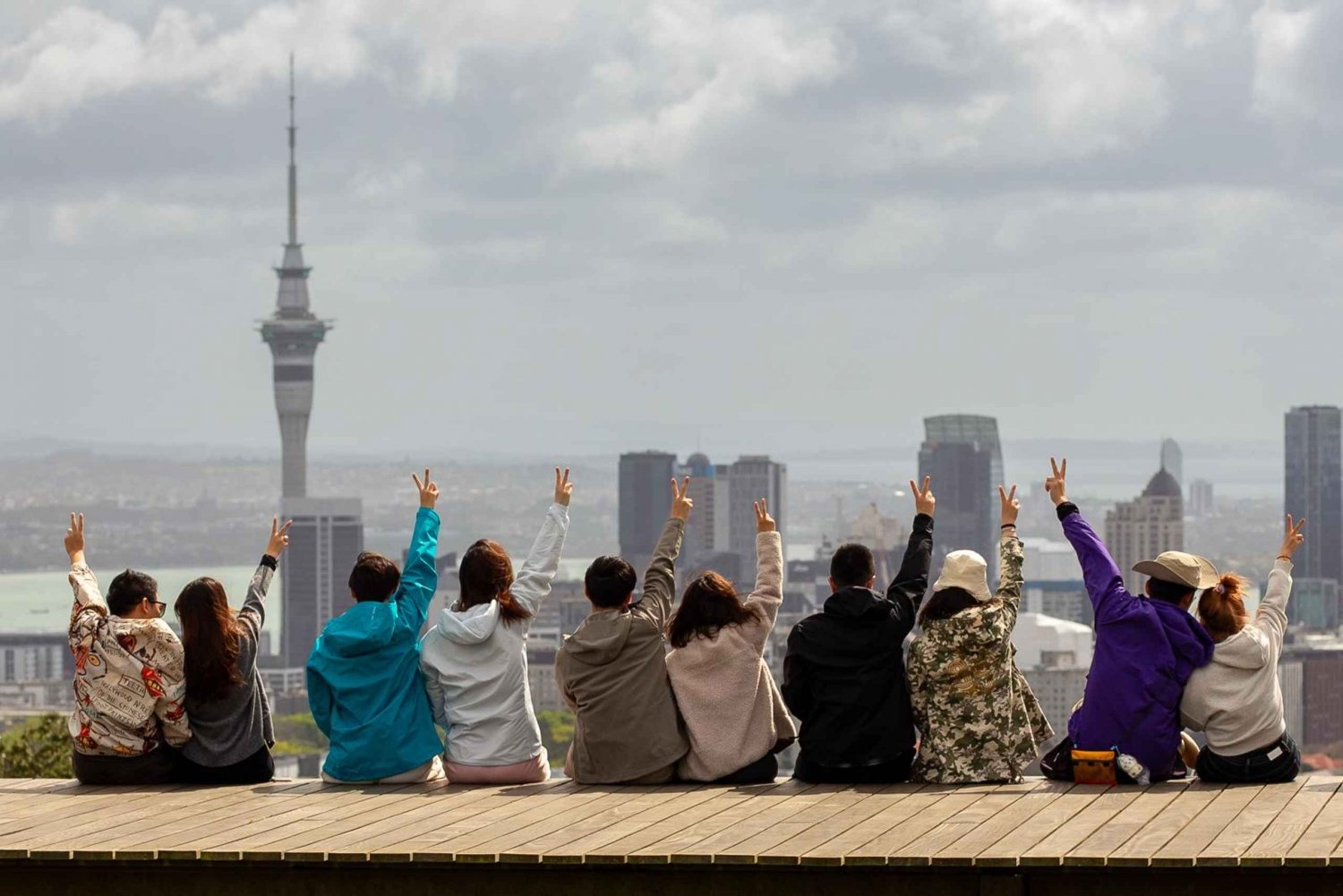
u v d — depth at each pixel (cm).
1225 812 1109
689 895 1026
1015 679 1266
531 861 1028
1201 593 1259
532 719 1311
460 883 1046
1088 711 1237
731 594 1289
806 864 1004
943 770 1240
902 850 1015
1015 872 992
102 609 1327
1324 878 976
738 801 1193
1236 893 985
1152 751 1219
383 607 1312
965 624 1233
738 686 1273
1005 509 1299
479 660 1302
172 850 1062
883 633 1251
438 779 1325
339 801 1230
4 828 1148
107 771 1306
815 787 1245
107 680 1298
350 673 1303
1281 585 1253
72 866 1084
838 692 1253
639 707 1263
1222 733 1217
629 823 1121
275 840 1095
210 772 1313
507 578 1319
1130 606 1232
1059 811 1125
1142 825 1072
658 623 1285
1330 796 1163
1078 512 1288
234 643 1306
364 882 1058
